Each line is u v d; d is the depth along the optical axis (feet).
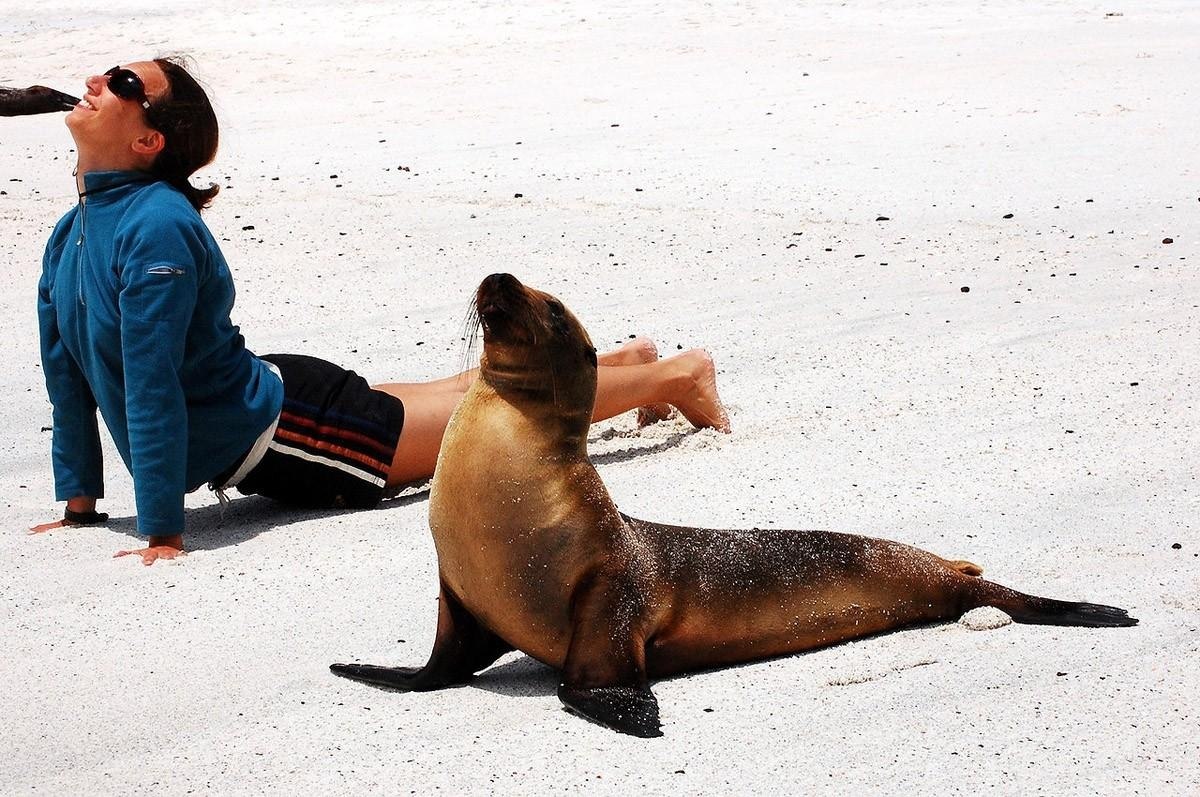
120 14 289.74
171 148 63.26
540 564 44.88
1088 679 45.83
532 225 123.44
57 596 55.88
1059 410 75.25
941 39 226.38
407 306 102.32
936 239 115.24
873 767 40.63
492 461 44.70
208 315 63.05
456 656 47.19
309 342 94.68
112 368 62.08
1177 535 58.18
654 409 77.36
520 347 44.37
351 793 39.93
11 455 76.18
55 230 66.13
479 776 40.63
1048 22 240.12
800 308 98.53
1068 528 59.41
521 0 279.49
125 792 40.63
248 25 266.77
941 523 60.39
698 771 40.57
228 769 41.65
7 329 99.14
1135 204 122.83
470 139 162.40
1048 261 107.55
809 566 49.52
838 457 69.41
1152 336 87.81
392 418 66.95
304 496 66.39
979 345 88.07
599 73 206.69
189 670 48.73
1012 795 38.93
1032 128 156.56
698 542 48.85
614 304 101.30
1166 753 41.01
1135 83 180.34
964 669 47.01
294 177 144.66
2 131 179.01
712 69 205.98
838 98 179.01
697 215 125.18
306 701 46.09
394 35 248.73
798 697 45.37
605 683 44.42
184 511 65.31
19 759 42.86
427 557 59.26
